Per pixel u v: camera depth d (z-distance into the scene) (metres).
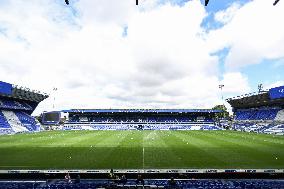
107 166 24.03
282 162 25.50
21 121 80.44
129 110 95.06
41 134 61.53
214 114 97.81
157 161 26.08
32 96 86.25
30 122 85.00
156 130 77.94
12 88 71.69
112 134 59.97
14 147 36.47
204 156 28.70
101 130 78.75
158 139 47.31
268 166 23.86
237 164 24.69
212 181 20.31
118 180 19.41
